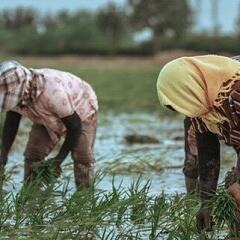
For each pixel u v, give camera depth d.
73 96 14.53
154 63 113.81
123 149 22.41
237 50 121.50
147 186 14.44
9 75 13.69
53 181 13.60
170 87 9.76
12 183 15.48
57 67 97.56
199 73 9.76
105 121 35.81
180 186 16.30
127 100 51.69
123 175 17.33
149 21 131.38
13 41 139.38
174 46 127.00
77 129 14.34
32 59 122.56
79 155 14.91
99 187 15.76
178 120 37.19
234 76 9.67
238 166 10.06
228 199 10.01
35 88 14.00
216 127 9.92
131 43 138.50
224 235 11.44
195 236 11.11
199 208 10.92
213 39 124.00
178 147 23.77
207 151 10.16
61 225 11.32
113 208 12.10
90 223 11.35
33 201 12.63
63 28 138.25
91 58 128.75
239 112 9.59
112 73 88.56
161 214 12.08
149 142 25.59
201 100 9.67
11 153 21.67
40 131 14.88
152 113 41.62
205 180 10.23
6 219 12.07
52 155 21.12
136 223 12.02
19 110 14.34
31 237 10.87
